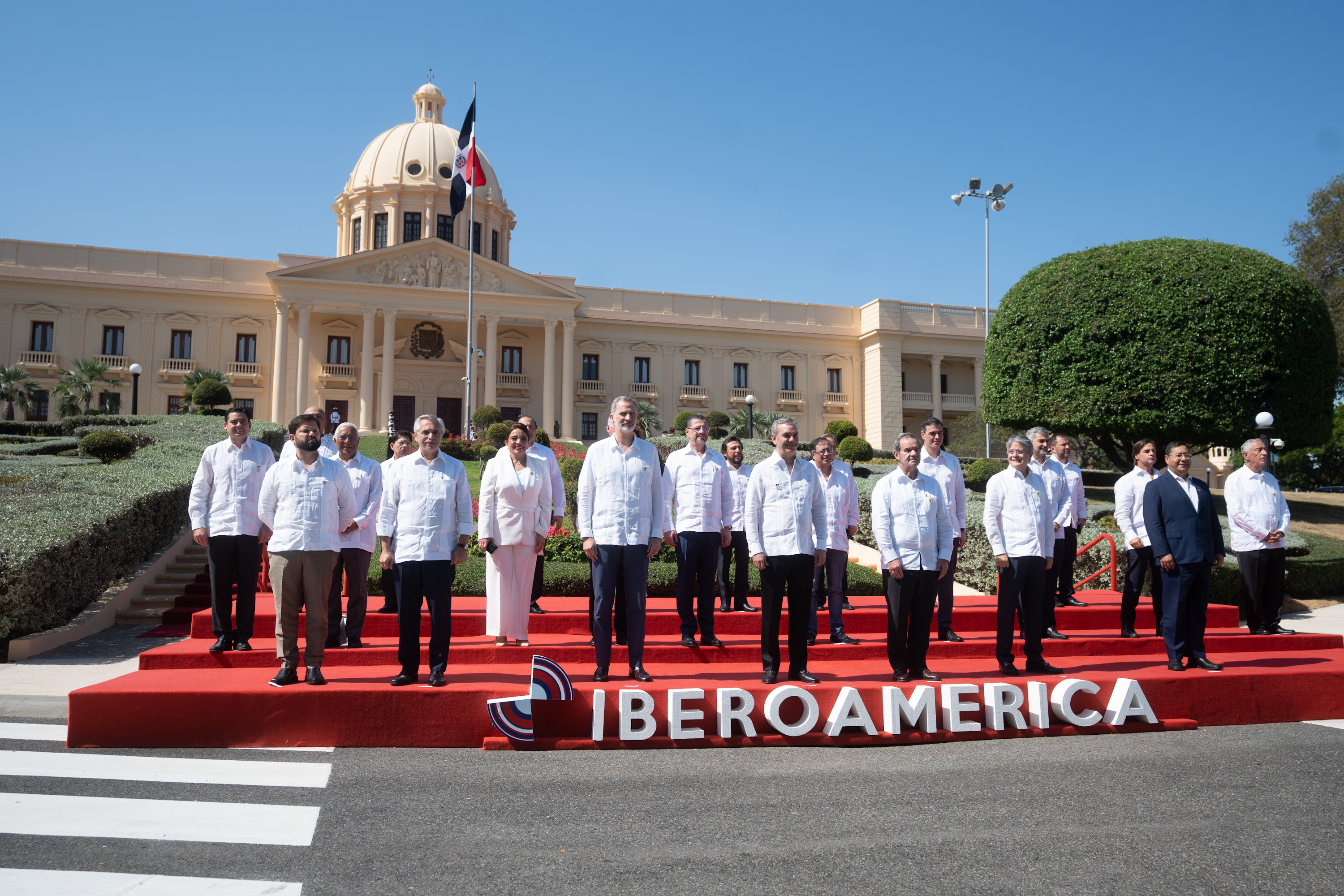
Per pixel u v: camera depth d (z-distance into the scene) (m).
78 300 42.28
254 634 8.41
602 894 3.62
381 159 53.53
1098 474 28.91
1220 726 7.00
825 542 6.82
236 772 5.27
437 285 44.75
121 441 19.44
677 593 7.89
